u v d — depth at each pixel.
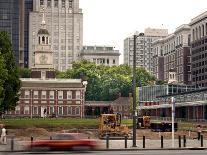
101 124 70.19
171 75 199.25
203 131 74.56
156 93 161.88
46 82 145.62
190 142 55.62
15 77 82.31
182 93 131.12
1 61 70.25
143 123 93.00
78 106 145.12
